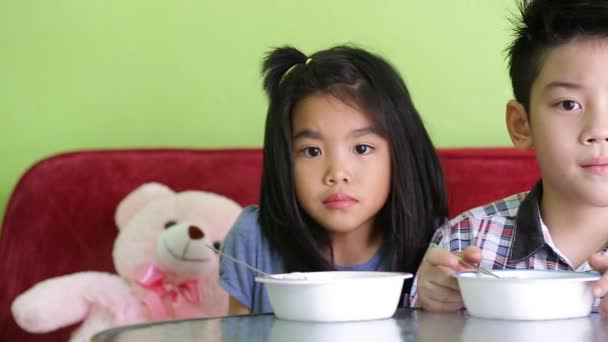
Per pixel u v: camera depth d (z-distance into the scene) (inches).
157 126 71.9
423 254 49.7
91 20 72.0
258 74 70.7
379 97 47.9
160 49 71.7
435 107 68.3
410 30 68.5
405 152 49.2
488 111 67.6
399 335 28.0
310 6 70.1
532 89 39.6
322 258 49.8
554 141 37.8
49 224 62.1
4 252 61.6
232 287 52.2
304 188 48.0
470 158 58.7
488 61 67.4
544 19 38.5
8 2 72.3
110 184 62.7
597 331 28.1
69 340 59.1
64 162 63.4
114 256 60.9
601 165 36.7
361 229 50.8
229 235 53.7
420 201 49.9
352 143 47.6
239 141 71.2
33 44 72.2
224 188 62.0
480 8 67.4
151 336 28.3
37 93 72.3
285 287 32.0
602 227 40.9
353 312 31.5
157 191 61.5
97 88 72.1
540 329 28.7
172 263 59.5
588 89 36.9
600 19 36.9
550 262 41.1
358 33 69.3
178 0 71.5
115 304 59.2
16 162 72.2
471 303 32.2
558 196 41.1
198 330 29.6
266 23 70.7
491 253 43.0
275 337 28.0
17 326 59.9
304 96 48.1
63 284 59.1
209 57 71.4
